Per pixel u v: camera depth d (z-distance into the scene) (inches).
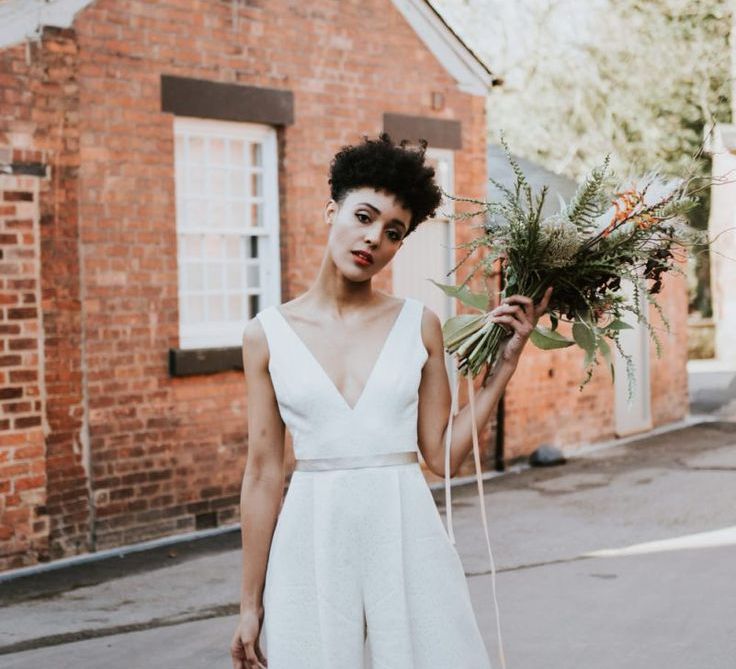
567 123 830.5
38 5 286.0
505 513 353.4
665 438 525.7
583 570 273.6
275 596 100.8
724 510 348.5
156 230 315.6
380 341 102.9
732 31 768.9
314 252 362.0
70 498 295.6
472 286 416.2
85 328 298.7
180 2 321.1
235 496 337.1
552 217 106.9
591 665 199.5
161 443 316.8
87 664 208.7
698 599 242.4
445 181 415.2
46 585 269.0
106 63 303.4
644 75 804.6
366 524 99.2
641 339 542.9
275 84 349.4
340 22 369.4
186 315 332.8
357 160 101.3
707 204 729.0
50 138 290.7
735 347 861.2
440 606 100.3
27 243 285.4
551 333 109.0
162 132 316.8
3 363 281.0
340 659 98.1
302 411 101.1
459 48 410.3
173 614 242.7
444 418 106.4
